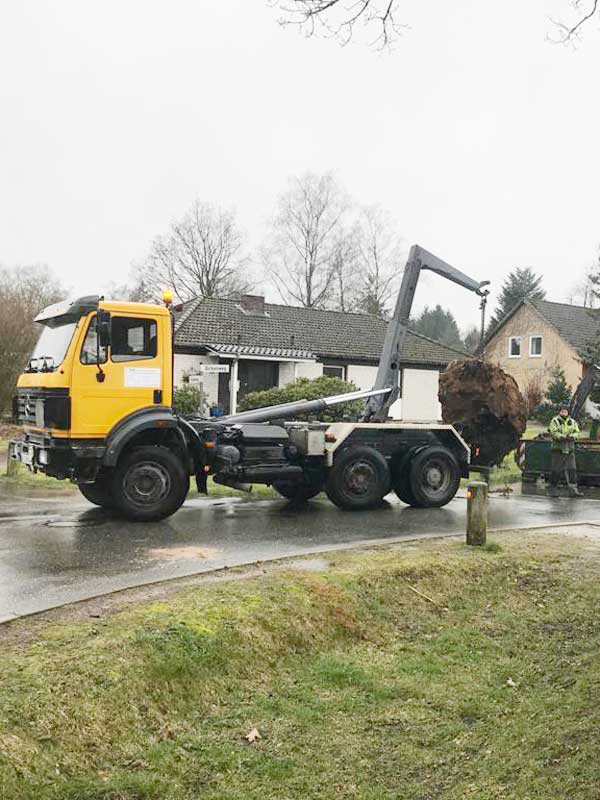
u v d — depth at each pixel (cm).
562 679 569
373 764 452
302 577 695
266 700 519
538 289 6412
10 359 2291
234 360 2523
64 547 834
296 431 1135
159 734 463
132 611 580
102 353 955
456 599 731
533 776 419
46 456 944
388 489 1169
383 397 1298
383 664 595
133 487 987
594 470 1609
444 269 1349
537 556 844
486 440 1636
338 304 5453
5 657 484
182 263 5288
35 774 393
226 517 1060
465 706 527
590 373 1758
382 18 621
